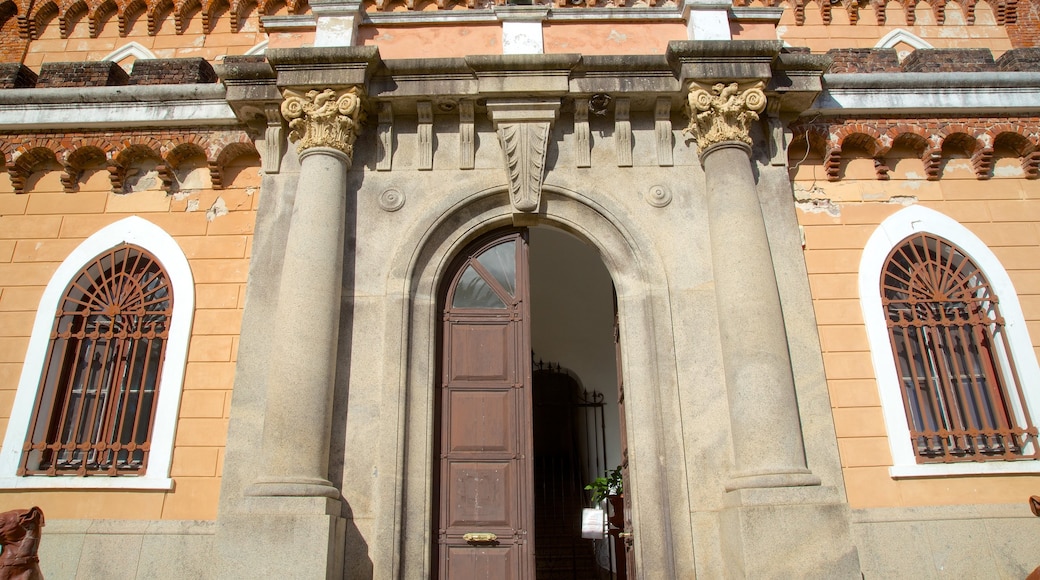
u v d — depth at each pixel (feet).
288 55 24.48
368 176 25.61
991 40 37.11
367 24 26.99
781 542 19.57
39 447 24.64
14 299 26.81
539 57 25.18
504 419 23.90
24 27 37.06
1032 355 25.46
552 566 41.32
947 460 24.30
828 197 27.61
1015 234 27.50
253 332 23.56
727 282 23.13
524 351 24.77
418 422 22.97
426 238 24.82
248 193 27.99
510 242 26.14
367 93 25.14
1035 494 23.79
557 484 49.98
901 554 22.39
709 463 22.21
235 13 36.96
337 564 20.22
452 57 25.66
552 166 25.81
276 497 19.84
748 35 27.14
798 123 27.45
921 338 26.08
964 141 28.35
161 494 23.77
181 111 27.78
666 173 25.84
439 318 25.04
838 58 29.60
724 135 24.59
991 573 22.29
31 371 25.43
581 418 50.24
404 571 21.31
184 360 25.46
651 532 21.93
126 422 25.27
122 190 28.35
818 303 26.00
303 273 22.65
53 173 28.78
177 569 22.41
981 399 25.22
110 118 27.78
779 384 21.71
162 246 27.30
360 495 21.72
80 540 22.79
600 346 48.26
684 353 23.41
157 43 36.78
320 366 21.84
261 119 26.55
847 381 24.97
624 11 27.25
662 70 25.67
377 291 24.18
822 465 22.45
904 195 27.86
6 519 18.93
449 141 26.27
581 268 42.14
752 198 24.07
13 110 28.04
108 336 26.18
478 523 22.75
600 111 26.12
